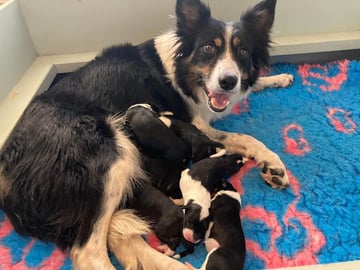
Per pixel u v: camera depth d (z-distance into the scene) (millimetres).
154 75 461
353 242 370
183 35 446
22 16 553
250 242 371
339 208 401
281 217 396
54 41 591
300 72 632
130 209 365
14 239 377
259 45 468
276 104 570
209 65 424
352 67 622
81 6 554
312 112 549
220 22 431
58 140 351
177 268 323
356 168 449
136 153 384
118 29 586
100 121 380
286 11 604
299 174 446
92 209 334
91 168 343
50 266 354
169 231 342
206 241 344
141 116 409
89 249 325
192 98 471
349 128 515
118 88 437
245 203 412
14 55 528
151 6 562
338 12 615
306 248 366
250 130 521
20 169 349
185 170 385
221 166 384
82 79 434
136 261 331
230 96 448
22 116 423
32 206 342
